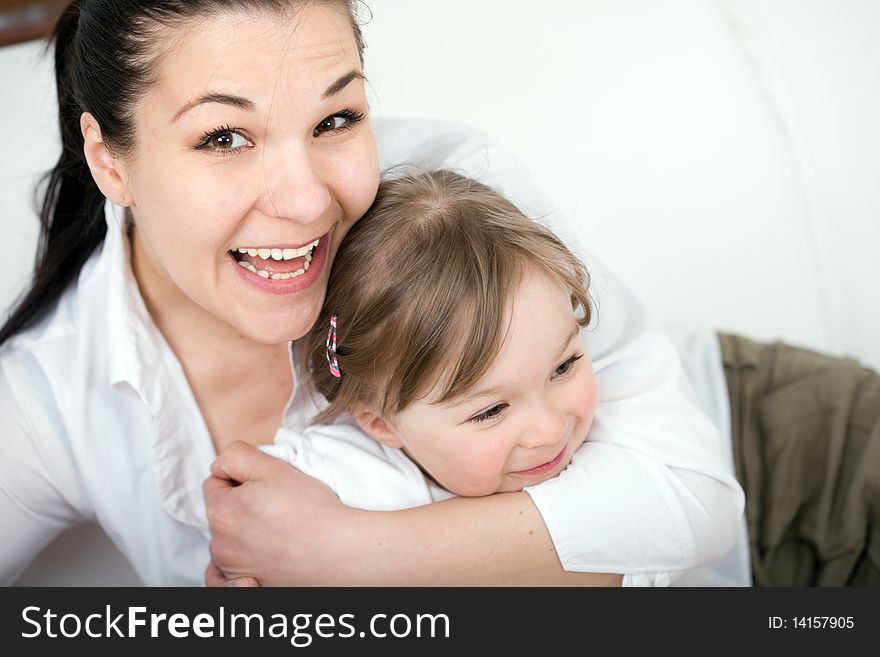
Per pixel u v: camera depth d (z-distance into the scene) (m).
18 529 1.35
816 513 1.46
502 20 2.55
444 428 1.18
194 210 1.04
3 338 1.35
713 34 2.48
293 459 1.29
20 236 1.93
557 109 2.34
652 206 2.19
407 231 1.19
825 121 2.25
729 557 1.47
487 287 1.13
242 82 0.99
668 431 1.25
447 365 1.15
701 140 2.29
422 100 2.32
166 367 1.28
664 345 1.36
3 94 2.19
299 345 1.32
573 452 1.23
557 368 1.18
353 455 1.26
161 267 1.25
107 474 1.32
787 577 1.48
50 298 1.35
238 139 1.04
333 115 1.06
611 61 2.45
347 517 1.19
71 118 1.23
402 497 1.25
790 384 1.55
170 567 1.40
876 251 2.08
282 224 1.06
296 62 1.00
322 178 1.08
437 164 1.39
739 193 2.21
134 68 1.02
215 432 1.36
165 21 1.00
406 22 2.54
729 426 1.53
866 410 1.48
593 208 2.17
